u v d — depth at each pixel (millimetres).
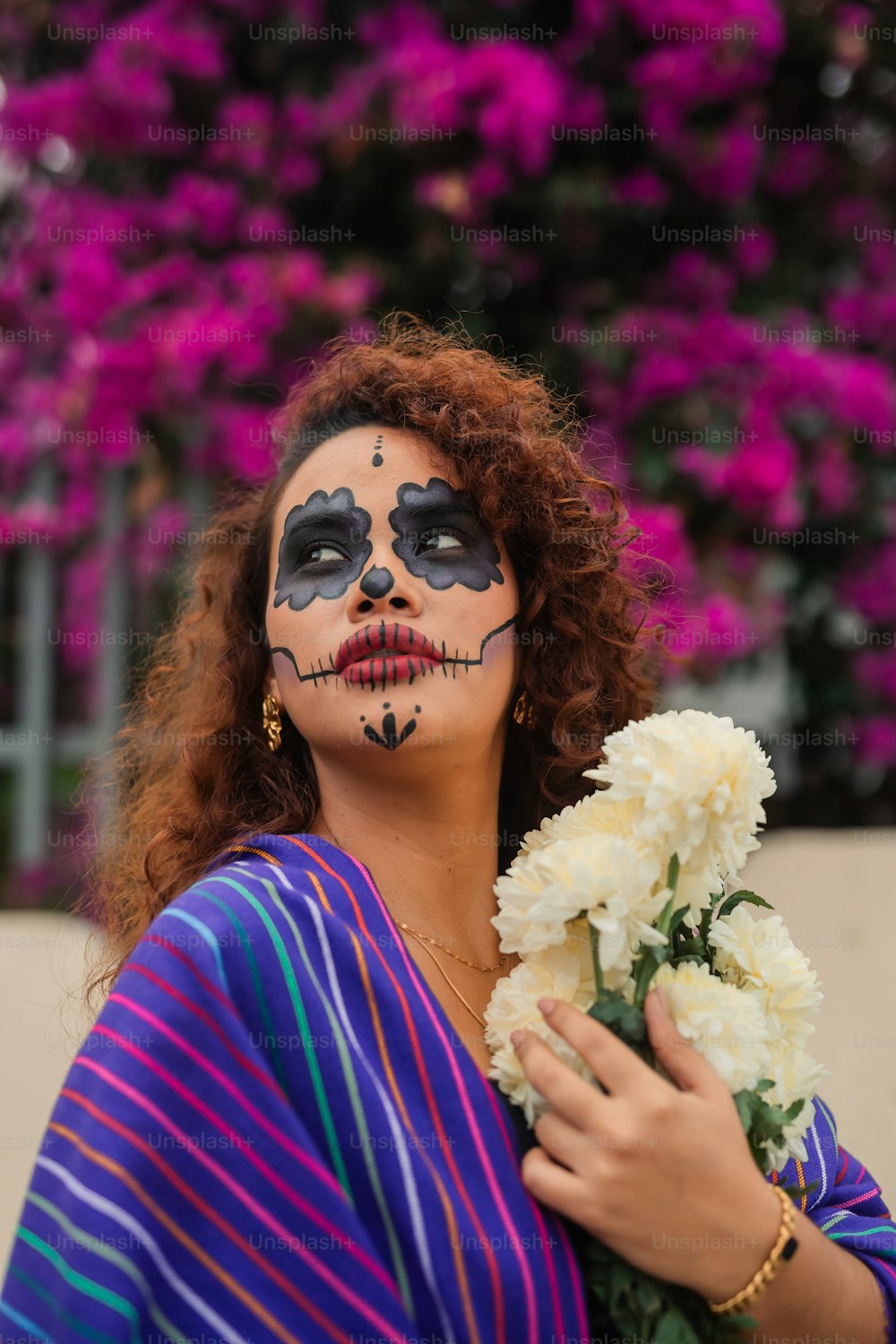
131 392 2840
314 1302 1097
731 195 2961
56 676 3518
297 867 1345
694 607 2836
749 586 2932
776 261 3127
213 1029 1163
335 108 2902
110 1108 1125
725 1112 1206
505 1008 1302
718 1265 1174
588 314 3000
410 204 2941
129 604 3299
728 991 1302
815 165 3094
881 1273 1391
